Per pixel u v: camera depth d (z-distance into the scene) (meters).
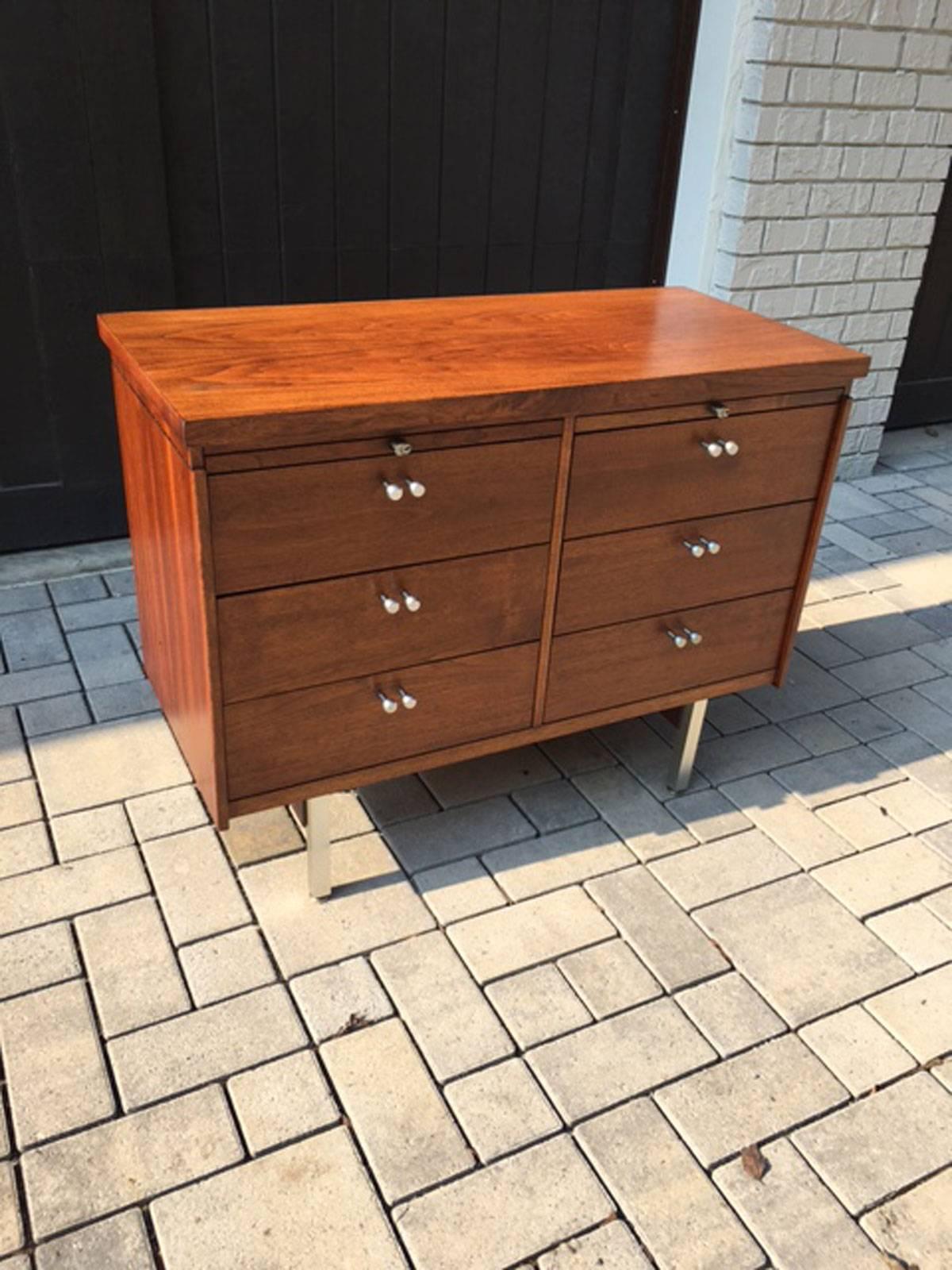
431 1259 1.49
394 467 1.71
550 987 1.92
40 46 2.60
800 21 3.28
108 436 3.14
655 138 3.58
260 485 1.61
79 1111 1.65
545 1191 1.58
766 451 2.08
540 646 2.03
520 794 2.41
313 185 3.11
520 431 1.79
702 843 2.30
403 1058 1.77
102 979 1.88
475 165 3.32
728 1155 1.66
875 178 3.70
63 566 3.17
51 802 2.29
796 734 2.70
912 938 2.09
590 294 2.51
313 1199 1.55
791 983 1.97
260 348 1.93
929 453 4.61
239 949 1.96
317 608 1.75
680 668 2.24
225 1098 1.69
